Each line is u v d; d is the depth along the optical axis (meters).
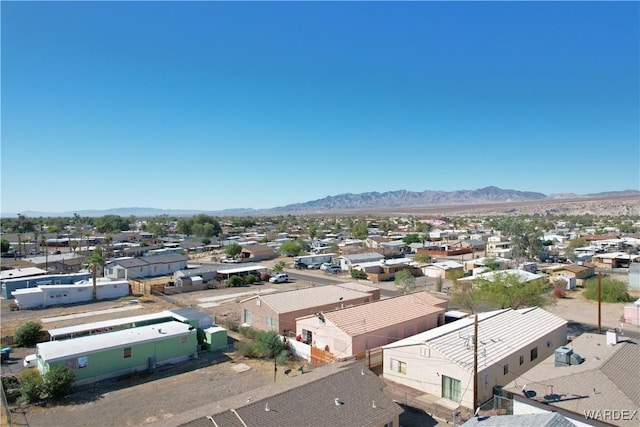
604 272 80.50
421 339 30.77
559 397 21.84
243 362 36.25
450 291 64.75
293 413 20.88
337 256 103.81
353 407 22.33
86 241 124.00
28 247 114.12
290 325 43.53
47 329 46.06
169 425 19.48
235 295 65.38
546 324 36.66
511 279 46.59
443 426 24.72
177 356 36.25
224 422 19.48
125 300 61.56
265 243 135.50
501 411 25.12
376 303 42.53
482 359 28.22
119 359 33.19
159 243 132.12
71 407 27.78
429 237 143.75
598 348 28.33
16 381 31.23
